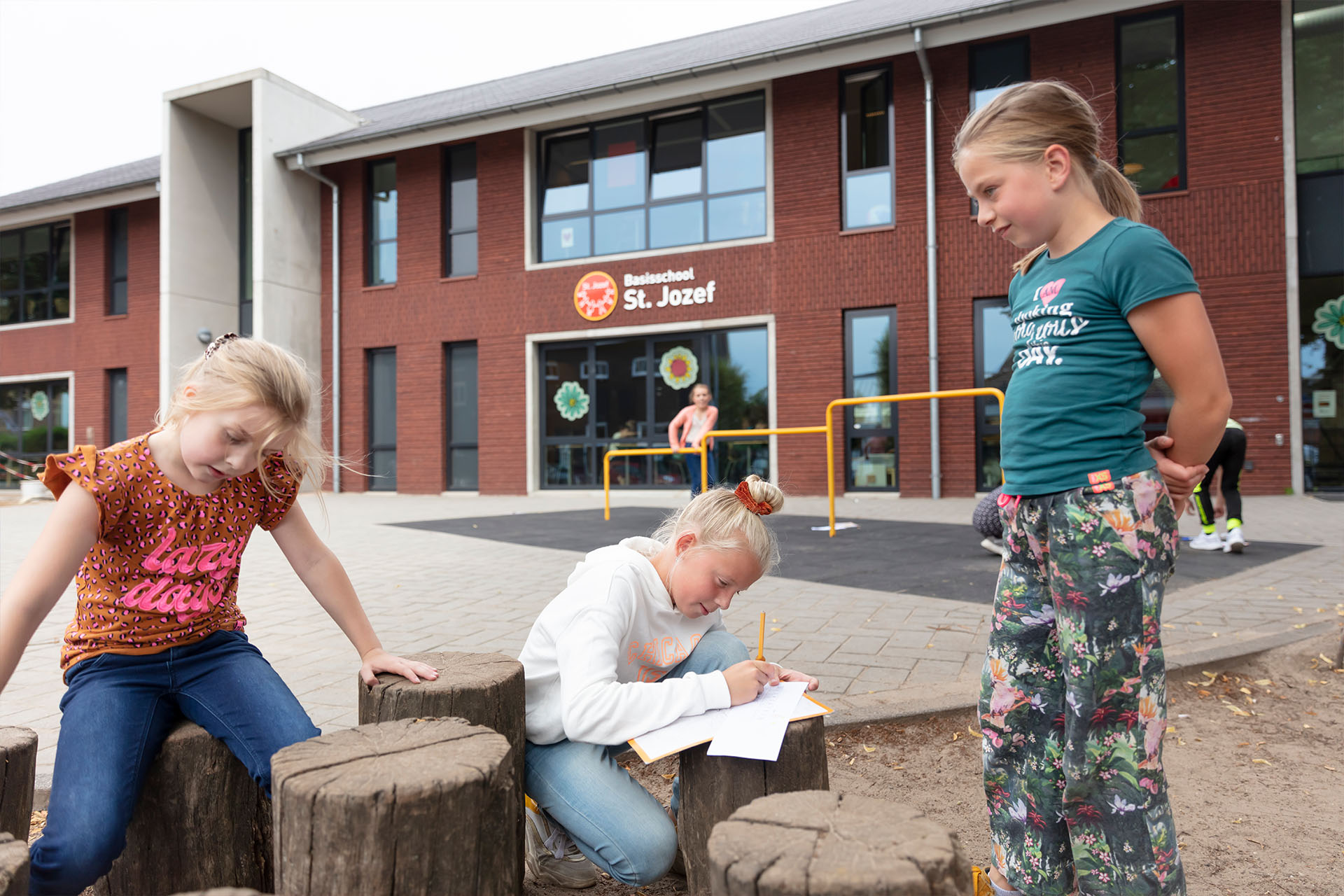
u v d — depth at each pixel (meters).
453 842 1.37
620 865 1.85
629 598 1.94
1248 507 9.41
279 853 1.39
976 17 10.87
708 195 13.30
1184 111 10.86
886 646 3.86
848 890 1.06
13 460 18.91
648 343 13.66
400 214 15.20
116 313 17.89
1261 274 10.52
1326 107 10.48
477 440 14.83
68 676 1.80
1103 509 1.56
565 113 13.39
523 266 14.27
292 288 15.38
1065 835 1.77
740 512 1.92
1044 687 1.76
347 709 3.09
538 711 1.98
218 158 16.55
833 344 12.40
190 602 1.83
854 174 12.45
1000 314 11.62
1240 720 3.08
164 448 1.79
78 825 1.60
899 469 12.07
